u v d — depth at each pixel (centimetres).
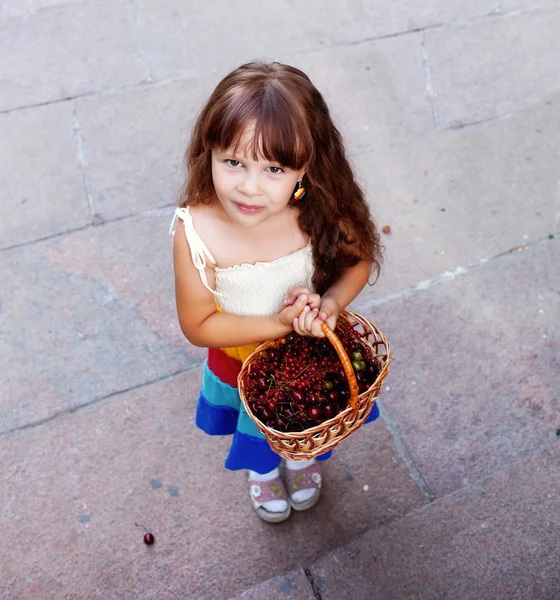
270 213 153
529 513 226
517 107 356
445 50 377
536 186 323
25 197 316
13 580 219
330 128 157
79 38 375
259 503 230
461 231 307
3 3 389
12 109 347
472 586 212
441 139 342
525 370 263
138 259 299
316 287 183
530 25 391
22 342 273
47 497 237
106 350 273
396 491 237
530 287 288
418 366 266
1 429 252
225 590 218
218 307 179
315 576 215
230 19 385
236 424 213
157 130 341
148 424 254
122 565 223
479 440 247
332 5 393
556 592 209
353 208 175
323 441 161
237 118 137
